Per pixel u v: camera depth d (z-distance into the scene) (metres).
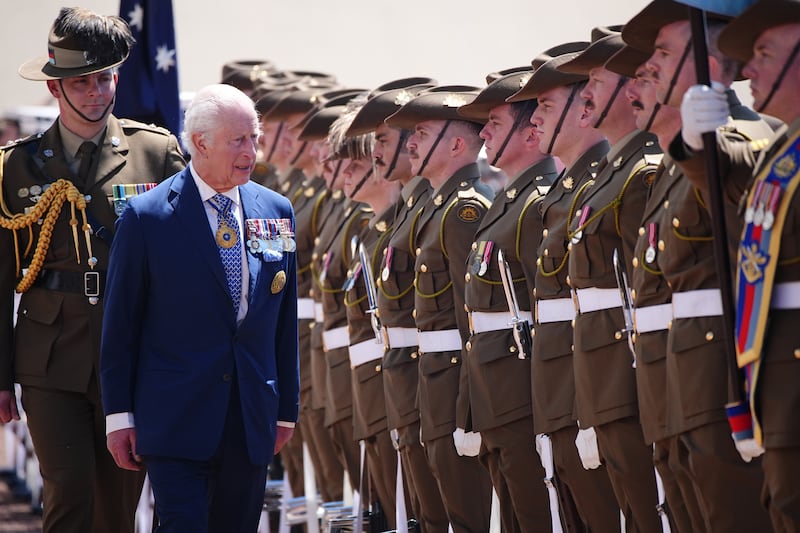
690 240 11.80
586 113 13.84
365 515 18.34
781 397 10.32
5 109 31.55
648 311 12.58
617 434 13.31
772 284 10.33
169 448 13.24
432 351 16.16
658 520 13.36
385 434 17.98
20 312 15.50
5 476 30.48
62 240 15.34
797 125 10.48
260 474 13.84
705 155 10.64
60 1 33.84
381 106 17.47
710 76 12.06
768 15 10.65
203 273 13.53
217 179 13.59
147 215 13.59
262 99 23.70
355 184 18.53
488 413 15.06
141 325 13.66
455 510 16.03
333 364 19.67
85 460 15.21
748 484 11.63
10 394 15.38
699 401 11.70
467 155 16.44
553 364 14.22
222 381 13.45
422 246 16.28
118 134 15.82
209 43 33.81
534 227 14.90
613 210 13.30
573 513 14.45
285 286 14.18
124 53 15.62
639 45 12.54
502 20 29.44
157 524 14.62
